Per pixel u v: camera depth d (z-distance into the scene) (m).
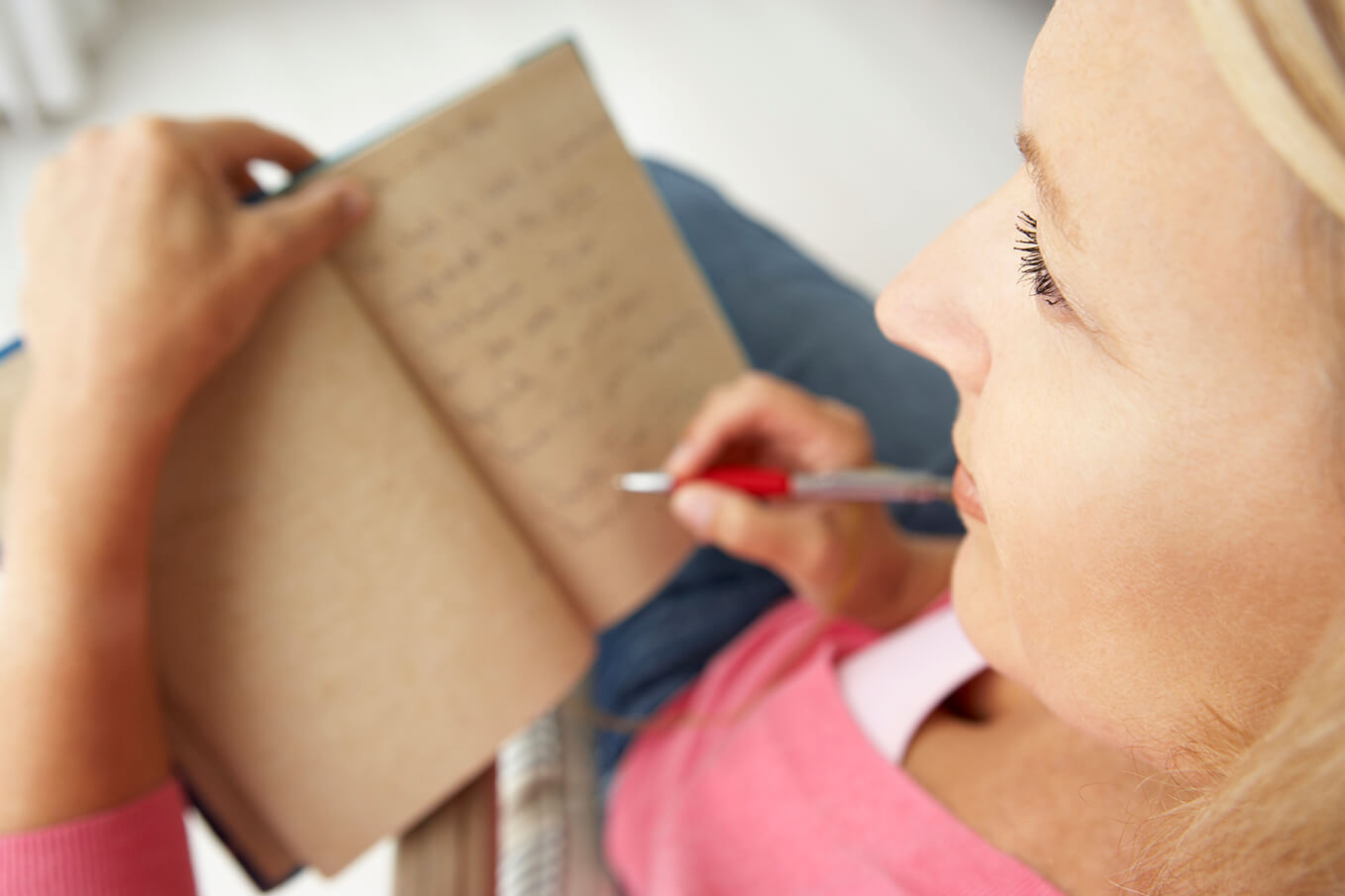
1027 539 0.20
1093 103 0.15
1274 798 0.14
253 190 0.43
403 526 0.41
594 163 0.46
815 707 0.43
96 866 0.35
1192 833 0.16
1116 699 0.20
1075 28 0.15
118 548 0.35
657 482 0.49
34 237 0.36
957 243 0.23
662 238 0.48
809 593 0.53
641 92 1.35
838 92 1.38
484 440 0.45
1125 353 0.16
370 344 0.40
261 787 0.41
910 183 1.30
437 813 0.45
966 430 0.25
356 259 0.41
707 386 0.51
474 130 0.42
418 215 0.42
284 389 0.39
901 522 0.71
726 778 0.45
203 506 0.38
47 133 1.15
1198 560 0.16
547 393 0.46
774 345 0.75
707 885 0.40
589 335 0.47
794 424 0.51
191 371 0.36
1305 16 0.12
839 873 0.35
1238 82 0.12
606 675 0.68
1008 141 1.34
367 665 0.41
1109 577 0.18
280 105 1.25
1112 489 0.17
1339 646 0.13
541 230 0.45
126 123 0.37
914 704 0.39
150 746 0.37
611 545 0.49
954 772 0.36
